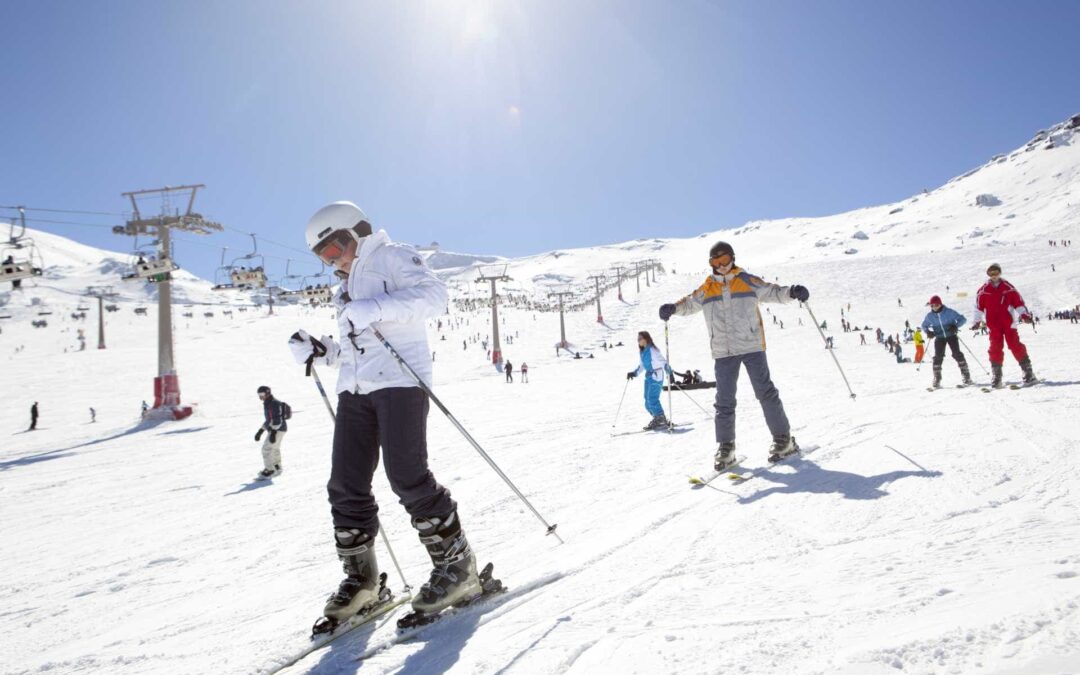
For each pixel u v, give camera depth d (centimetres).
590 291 11194
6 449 1756
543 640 178
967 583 171
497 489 456
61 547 481
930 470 324
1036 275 6194
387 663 182
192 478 854
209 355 4409
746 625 165
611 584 220
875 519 256
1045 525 218
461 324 6856
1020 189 17412
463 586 217
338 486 222
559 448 661
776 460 416
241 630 239
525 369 3094
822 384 1150
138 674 205
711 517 297
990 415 476
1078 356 1162
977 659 127
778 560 221
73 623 280
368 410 223
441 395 2172
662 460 510
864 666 131
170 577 350
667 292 8362
